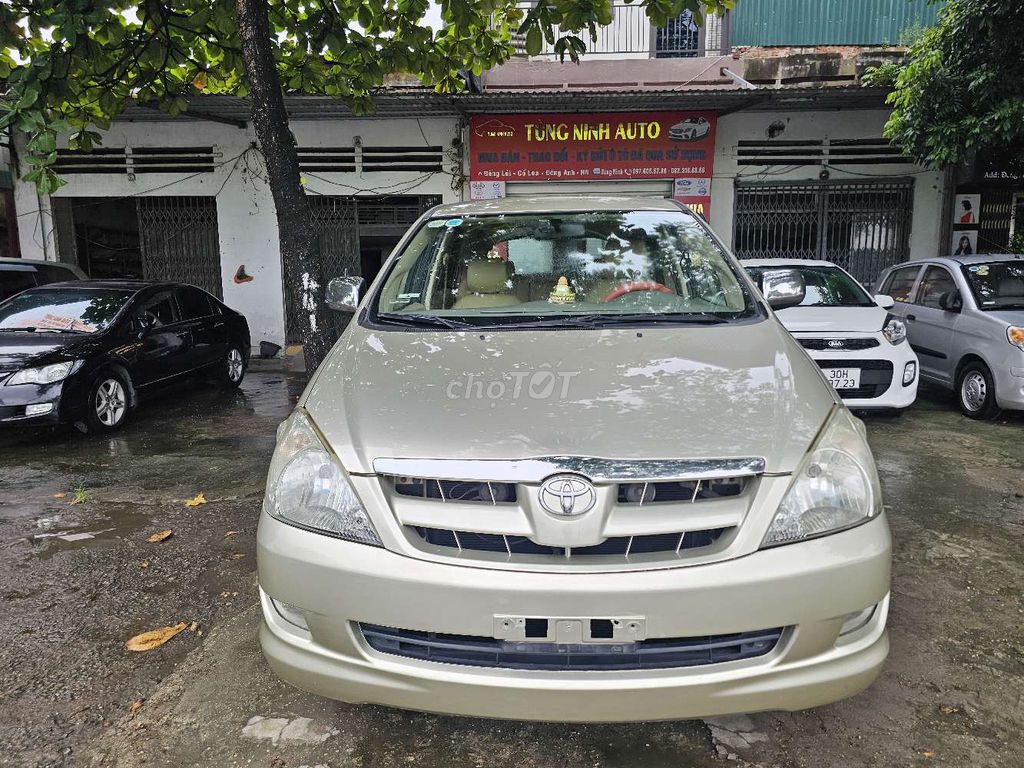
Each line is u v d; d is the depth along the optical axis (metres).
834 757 2.14
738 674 1.84
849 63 10.02
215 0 5.35
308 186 10.76
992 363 6.15
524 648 1.85
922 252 10.43
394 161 10.72
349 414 2.17
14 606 3.14
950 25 7.53
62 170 10.84
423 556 1.87
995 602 3.08
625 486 1.88
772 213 10.53
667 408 2.08
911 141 8.21
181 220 11.07
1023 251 9.56
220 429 6.52
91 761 2.16
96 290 7.04
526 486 1.86
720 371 2.30
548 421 2.03
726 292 2.97
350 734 2.27
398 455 1.96
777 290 3.25
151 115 10.12
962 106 7.82
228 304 11.02
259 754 2.18
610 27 10.16
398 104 9.54
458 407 2.13
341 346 2.72
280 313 10.98
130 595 3.23
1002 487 4.59
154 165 10.81
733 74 9.50
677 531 1.84
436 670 1.87
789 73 10.10
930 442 5.68
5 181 10.72
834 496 1.94
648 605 1.78
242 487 4.77
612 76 10.19
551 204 3.56
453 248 3.30
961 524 3.98
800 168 10.35
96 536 3.93
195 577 3.40
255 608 3.09
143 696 2.48
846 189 10.41
